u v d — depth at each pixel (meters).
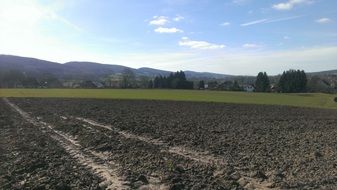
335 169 15.73
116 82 147.12
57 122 32.38
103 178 14.27
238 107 58.69
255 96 88.00
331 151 20.02
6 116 38.06
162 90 107.31
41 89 106.94
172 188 12.80
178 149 20.39
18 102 59.75
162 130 28.02
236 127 31.42
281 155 18.81
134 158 17.69
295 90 124.88
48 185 13.09
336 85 134.38
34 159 17.31
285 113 50.12
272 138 25.08
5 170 15.34
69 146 21.09
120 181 13.91
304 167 16.12
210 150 20.08
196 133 26.73
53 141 22.69
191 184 13.34
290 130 30.34
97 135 24.56
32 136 24.55
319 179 14.09
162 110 48.91
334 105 69.31
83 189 12.76
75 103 59.00
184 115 42.22
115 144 21.31
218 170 15.64
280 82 126.75
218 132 27.64
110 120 34.31
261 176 14.55
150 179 14.14
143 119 36.09
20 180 13.98
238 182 13.83
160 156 18.05
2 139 23.47
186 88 129.00
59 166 16.23
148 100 69.50
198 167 16.03
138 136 25.00
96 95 81.38
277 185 13.35
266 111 52.56
